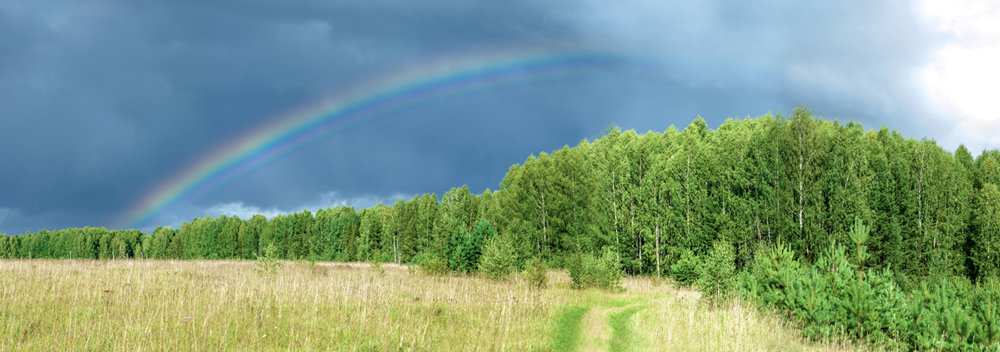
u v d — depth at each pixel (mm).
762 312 16609
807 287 15703
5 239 129375
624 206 49156
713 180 44312
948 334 12805
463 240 37938
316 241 98125
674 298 22891
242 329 12461
